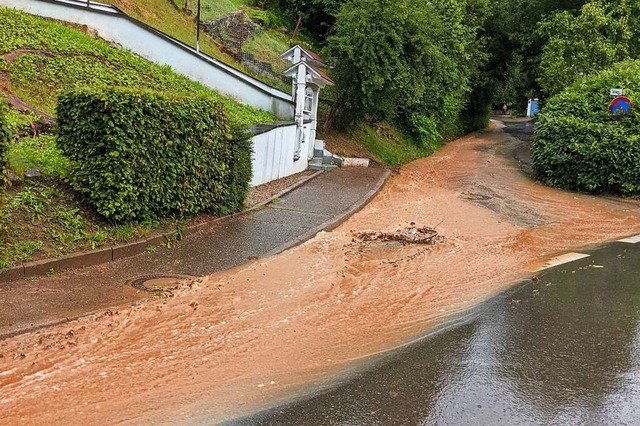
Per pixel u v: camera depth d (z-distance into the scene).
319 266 8.79
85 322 6.10
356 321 6.72
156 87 14.30
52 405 4.55
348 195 14.77
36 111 10.85
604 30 28.03
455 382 5.17
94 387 4.88
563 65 27.80
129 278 7.51
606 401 4.86
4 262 6.91
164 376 5.14
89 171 8.37
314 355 5.73
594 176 18.23
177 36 20.19
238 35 24.50
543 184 19.95
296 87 17.89
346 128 23.11
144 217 9.02
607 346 6.10
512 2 41.56
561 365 5.58
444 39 28.08
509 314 7.09
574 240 11.84
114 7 17.31
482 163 25.89
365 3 20.22
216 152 10.41
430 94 28.56
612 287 8.37
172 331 6.11
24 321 5.90
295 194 14.21
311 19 31.38
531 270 9.33
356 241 10.52
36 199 8.16
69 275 7.34
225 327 6.30
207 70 17.64
